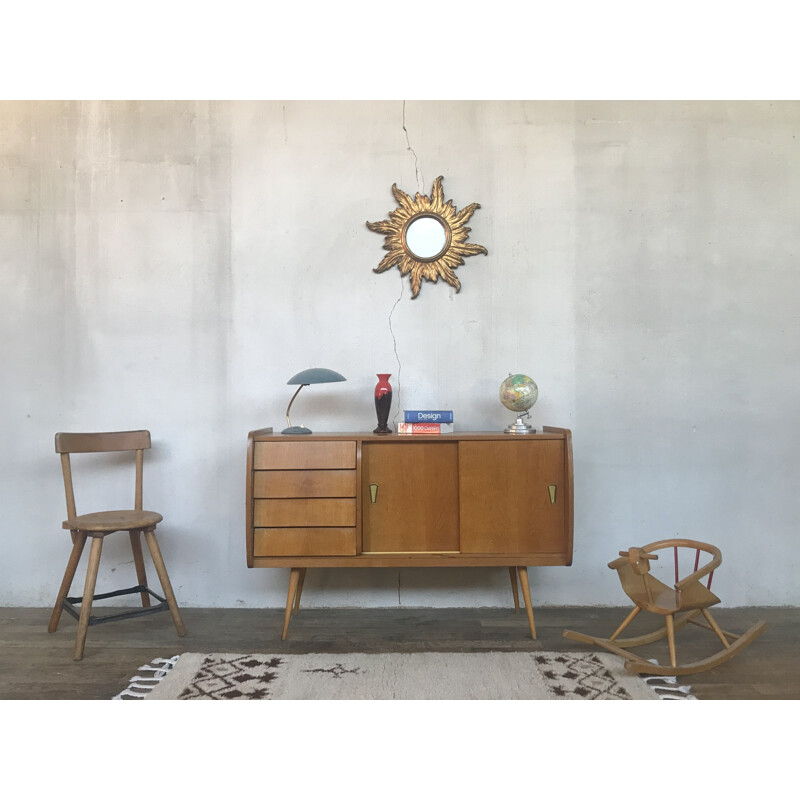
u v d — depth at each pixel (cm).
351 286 358
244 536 356
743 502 354
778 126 356
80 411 358
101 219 359
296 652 288
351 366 358
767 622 327
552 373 356
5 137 358
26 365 358
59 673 268
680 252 356
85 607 286
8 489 356
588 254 356
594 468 355
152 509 356
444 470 306
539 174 357
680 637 305
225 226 359
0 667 274
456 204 359
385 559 301
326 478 301
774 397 355
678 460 355
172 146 359
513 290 357
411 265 357
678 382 356
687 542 288
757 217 356
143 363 358
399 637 307
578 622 328
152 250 359
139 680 260
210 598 356
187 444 357
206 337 358
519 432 319
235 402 357
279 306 358
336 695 244
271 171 359
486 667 270
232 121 359
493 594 354
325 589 355
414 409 356
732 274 356
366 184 359
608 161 357
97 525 292
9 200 359
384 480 306
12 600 356
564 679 258
